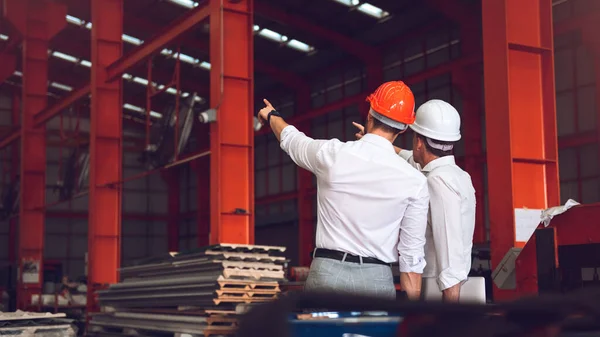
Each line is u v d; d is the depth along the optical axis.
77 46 31.08
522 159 7.92
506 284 5.67
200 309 9.13
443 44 25.73
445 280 3.67
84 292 20.72
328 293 0.70
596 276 4.43
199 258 9.42
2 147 29.69
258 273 8.82
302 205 29.48
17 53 32.62
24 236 23.08
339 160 3.25
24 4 23.44
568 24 20.09
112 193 16.75
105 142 16.84
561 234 4.57
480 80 23.39
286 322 0.67
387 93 3.38
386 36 27.44
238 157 11.62
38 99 23.56
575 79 21.42
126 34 29.89
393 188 3.22
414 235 3.33
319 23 27.33
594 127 20.78
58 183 22.78
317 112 28.88
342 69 30.33
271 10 25.69
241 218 11.49
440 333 0.73
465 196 3.73
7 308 24.30
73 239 37.09
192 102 15.19
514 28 8.15
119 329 11.61
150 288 10.20
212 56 11.75
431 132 3.82
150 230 39.12
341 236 3.26
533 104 8.17
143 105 35.72
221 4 11.65
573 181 21.56
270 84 33.44
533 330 0.73
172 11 28.02
